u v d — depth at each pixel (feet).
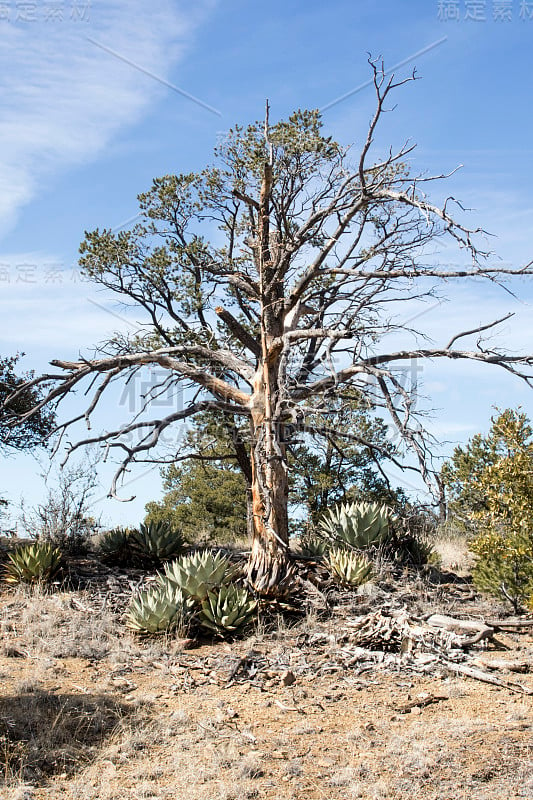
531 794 22.11
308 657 36.24
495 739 26.11
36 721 26.96
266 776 23.66
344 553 49.70
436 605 45.32
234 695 31.19
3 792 21.97
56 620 40.01
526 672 34.09
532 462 44.39
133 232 60.18
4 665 33.32
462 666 34.42
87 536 59.72
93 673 33.14
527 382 42.57
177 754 25.09
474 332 44.42
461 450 55.16
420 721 28.25
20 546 50.34
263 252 47.88
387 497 65.77
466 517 56.44
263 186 48.01
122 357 47.65
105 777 23.31
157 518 89.81
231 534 82.28
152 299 61.11
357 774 23.65
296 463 65.46
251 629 40.60
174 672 33.73
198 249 59.72
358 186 46.88
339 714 29.09
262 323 47.42
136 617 38.91
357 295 50.47
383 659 35.70
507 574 44.62
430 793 22.30
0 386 60.90
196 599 41.34
